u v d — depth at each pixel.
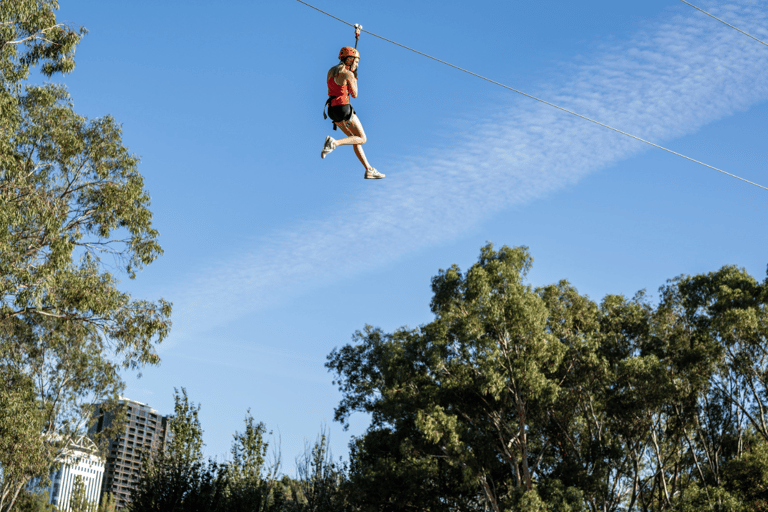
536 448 35.00
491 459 30.36
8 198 23.02
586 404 33.34
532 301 29.73
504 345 30.62
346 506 33.88
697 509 26.47
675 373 32.16
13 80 23.47
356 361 41.00
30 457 25.98
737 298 29.30
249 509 31.05
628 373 28.80
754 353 29.59
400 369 32.47
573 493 27.53
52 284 24.02
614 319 33.75
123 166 28.14
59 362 32.19
